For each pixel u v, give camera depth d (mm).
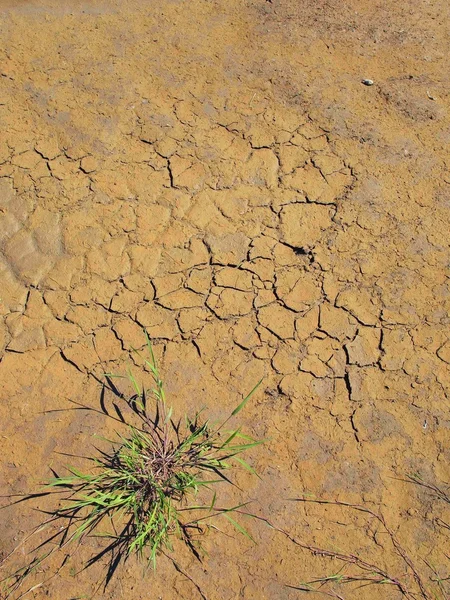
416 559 953
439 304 1112
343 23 1404
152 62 1358
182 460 1016
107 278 1155
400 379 1064
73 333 1115
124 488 985
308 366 1078
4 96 1323
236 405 1057
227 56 1363
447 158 1236
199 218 1197
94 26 1413
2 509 997
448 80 1323
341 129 1268
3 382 1081
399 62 1347
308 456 1019
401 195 1203
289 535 970
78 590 945
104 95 1319
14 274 1168
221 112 1294
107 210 1209
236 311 1122
